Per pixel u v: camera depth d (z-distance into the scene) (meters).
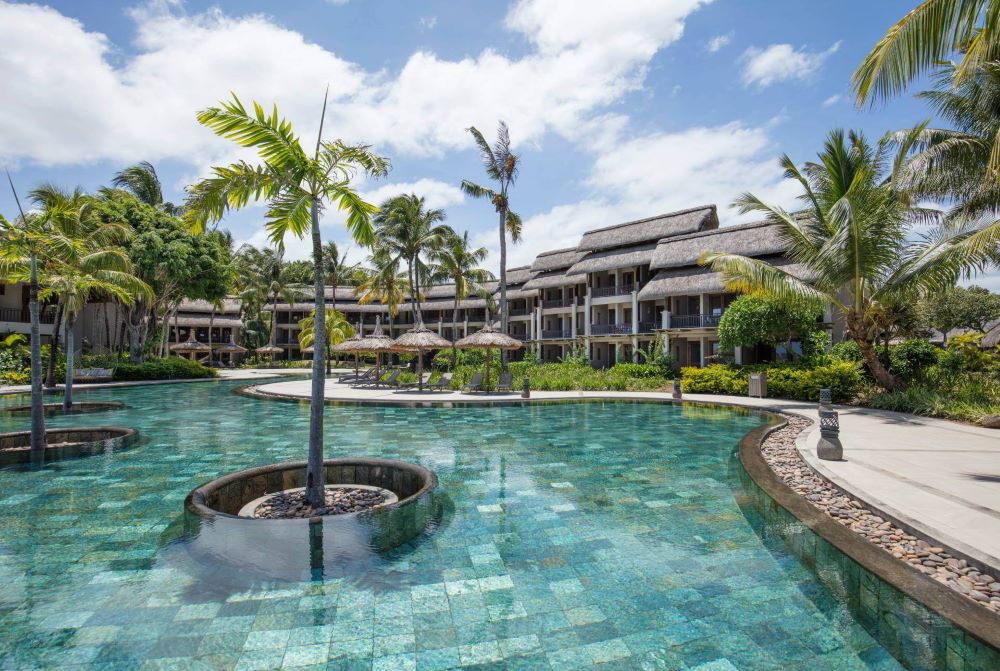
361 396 17.44
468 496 6.08
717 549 4.47
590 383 20.80
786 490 5.61
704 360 25.73
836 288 14.61
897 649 3.00
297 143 5.26
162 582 3.82
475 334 19.47
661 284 27.66
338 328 36.16
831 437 6.95
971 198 13.27
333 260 46.47
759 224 26.06
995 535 4.15
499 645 3.07
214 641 3.08
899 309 15.86
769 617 3.37
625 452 8.61
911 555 3.99
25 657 2.92
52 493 6.18
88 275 13.09
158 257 24.34
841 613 3.41
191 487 6.46
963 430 9.41
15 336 24.44
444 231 29.33
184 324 47.16
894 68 6.16
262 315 52.34
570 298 39.28
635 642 3.10
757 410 13.26
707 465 7.65
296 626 3.25
